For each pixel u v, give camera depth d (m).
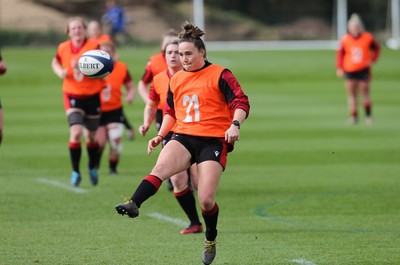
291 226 36.81
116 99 51.31
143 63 141.62
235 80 28.91
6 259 30.73
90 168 47.91
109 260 30.62
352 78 79.12
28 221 37.78
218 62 151.00
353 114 79.56
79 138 46.78
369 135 71.25
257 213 39.78
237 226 36.84
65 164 56.44
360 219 38.28
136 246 32.94
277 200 43.16
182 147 28.80
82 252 31.89
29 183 48.59
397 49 188.38
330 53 176.50
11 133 72.88
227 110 29.16
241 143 66.50
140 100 103.56
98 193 45.28
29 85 118.88
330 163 56.22
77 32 46.97
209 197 28.12
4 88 115.25
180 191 35.12
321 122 80.50
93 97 47.28
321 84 122.06
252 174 51.94
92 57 36.97
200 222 35.81
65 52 47.12
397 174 51.56
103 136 50.66
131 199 27.17
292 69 137.12
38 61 144.88
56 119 83.00
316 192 45.47
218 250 32.31
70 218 38.50
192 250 32.31
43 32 197.50
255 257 31.16
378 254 31.55
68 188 46.94
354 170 53.25
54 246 32.84
